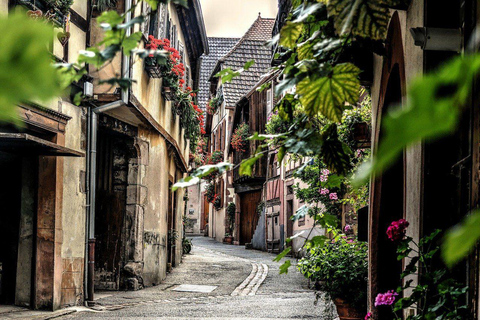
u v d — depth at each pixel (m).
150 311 9.88
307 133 2.63
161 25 14.88
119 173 13.45
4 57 0.43
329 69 2.31
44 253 9.49
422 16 3.85
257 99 28.94
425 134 0.42
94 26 11.12
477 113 2.85
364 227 6.82
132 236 13.31
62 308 9.76
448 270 3.61
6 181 9.59
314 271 7.84
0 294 9.50
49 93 0.44
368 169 0.45
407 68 4.39
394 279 6.21
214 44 46.50
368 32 1.95
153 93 13.93
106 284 13.19
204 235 48.66
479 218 0.46
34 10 8.19
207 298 11.95
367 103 9.66
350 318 7.68
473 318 2.94
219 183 39.44
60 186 9.65
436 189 3.86
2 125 8.19
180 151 19.36
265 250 29.02
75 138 10.23
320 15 2.59
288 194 25.44
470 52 0.67
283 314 9.59
